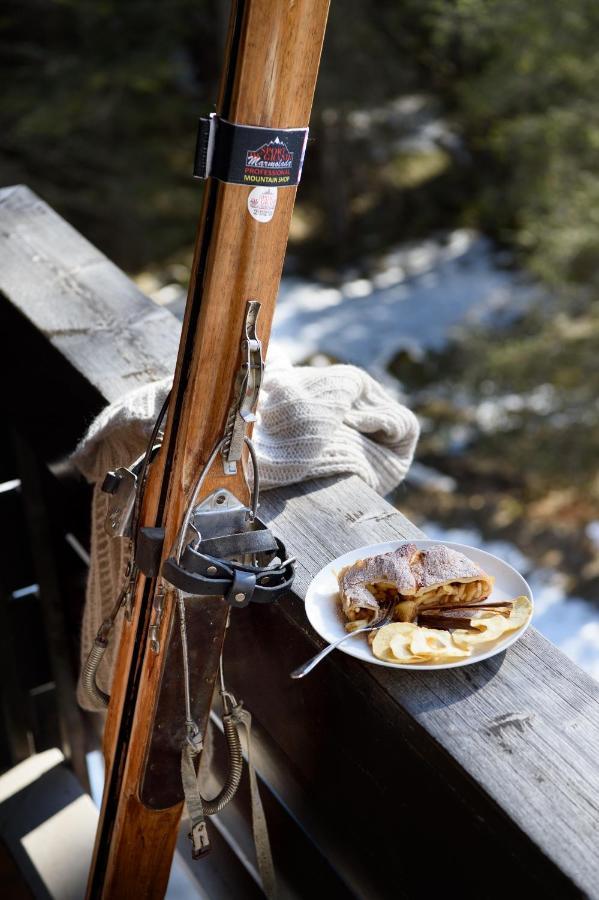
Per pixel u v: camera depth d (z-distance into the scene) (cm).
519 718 81
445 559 91
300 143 72
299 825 109
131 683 90
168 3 878
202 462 80
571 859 70
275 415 109
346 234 1061
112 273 146
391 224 1075
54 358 130
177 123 943
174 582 77
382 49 945
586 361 667
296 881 114
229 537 80
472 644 86
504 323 880
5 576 159
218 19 970
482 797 75
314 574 97
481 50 870
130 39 898
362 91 957
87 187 890
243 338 76
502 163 949
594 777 76
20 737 167
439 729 80
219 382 77
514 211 884
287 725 101
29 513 152
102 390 120
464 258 1030
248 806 119
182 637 82
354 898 104
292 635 94
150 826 97
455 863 82
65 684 161
